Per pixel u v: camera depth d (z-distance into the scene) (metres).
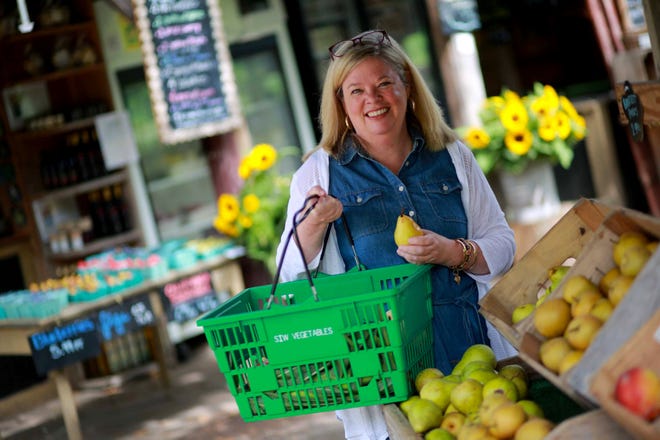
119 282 6.82
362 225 3.22
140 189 8.26
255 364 2.77
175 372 7.97
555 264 2.76
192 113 7.90
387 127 3.19
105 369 7.96
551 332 2.35
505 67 9.64
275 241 7.34
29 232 8.05
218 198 8.59
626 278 2.19
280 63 8.70
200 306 7.30
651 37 3.33
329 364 2.75
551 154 7.01
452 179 3.28
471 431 2.36
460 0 8.43
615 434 1.92
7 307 6.41
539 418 2.25
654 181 8.17
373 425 3.16
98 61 8.12
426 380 2.74
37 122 7.94
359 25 8.77
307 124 8.76
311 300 2.89
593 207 2.69
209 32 7.92
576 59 9.91
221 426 6.41
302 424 6.16
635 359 1.84
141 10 7.70
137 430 6.64
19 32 7.85
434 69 8.69
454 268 3.16
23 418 7.52
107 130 7.87
